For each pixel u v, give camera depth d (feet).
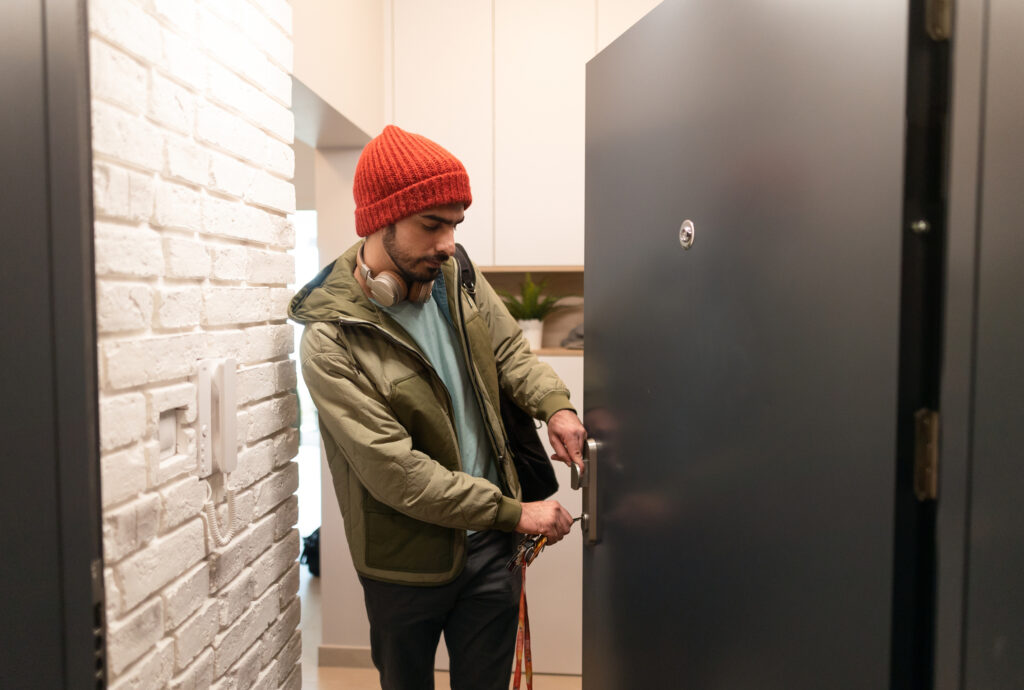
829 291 2.65
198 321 3.85
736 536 3.30
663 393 3.99
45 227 2.44
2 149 2.28
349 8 7.13
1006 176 2.02
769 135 3.01
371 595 4.99
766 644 3.08
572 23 8.50
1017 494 2.00
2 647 2.28
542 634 8.71
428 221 4.53
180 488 3.66
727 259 3.34
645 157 4.14
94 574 2.65
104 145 2.97
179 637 3.64
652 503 4.15
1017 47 1.98
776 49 2.95
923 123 2.27
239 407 4.37
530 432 5.59
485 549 5.11
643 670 4.32
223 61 4.10
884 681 2.38
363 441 4.40
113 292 3.07
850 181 2.53
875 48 2.39
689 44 3.64
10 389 2.31
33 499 2.39
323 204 8.68
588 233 5.02
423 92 8.64
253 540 4.58
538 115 8.55
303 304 4.80
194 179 3.77
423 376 4.77
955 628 2.22
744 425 3.23
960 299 2.17
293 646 5.35
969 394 2.15
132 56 3.19
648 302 4.15
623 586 4.60
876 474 2.41
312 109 6.71
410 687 5.12
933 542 2.31
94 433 2.66
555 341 9.64
